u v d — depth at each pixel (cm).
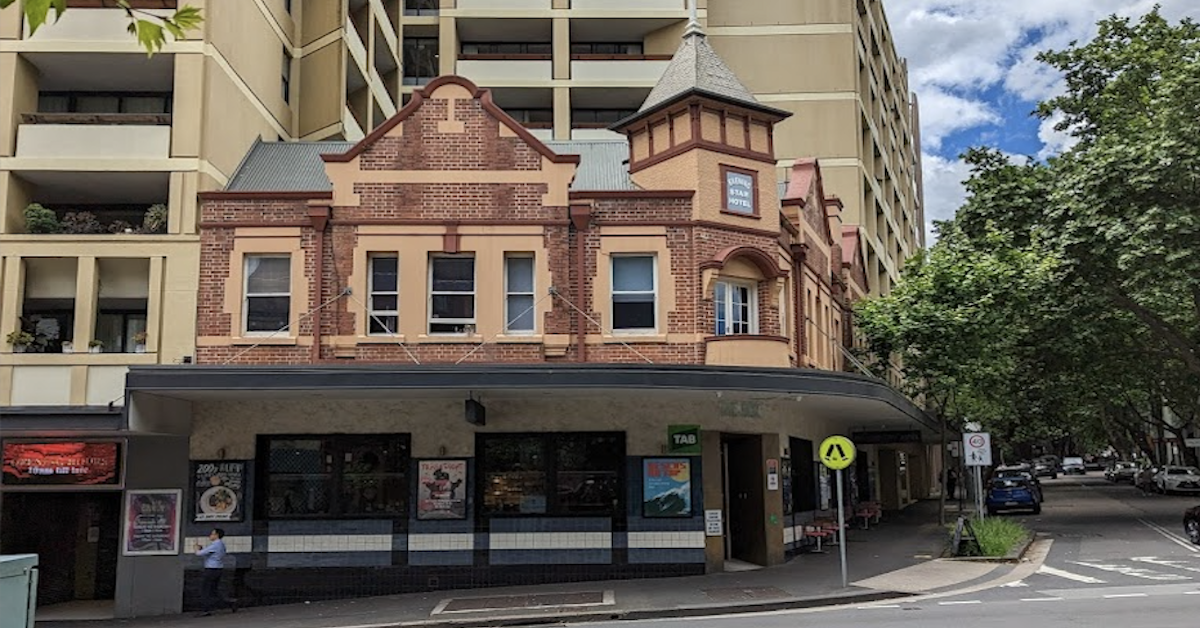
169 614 1812
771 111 2142
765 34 4347
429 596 1777
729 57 4338
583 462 1902
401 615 1575
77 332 2045
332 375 1594
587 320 1969
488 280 1969
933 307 2786
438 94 2022
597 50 4400
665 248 2005
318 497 1881
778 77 4312
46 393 2000
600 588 1755
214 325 1956
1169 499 4697
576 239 2000
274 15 2688
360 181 1989
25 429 1700
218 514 1856
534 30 4306
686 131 2078
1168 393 4272
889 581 1784
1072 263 2772
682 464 1898
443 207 1986
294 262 1972
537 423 1900
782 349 1983
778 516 2078
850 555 2238
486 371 1598
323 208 1962
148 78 2350
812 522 2395
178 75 2177
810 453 2475
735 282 2102
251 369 1590
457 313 1973
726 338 1945
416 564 1853
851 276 3206
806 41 4334
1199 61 2617
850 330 3089
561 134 4078
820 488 2542
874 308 2981
